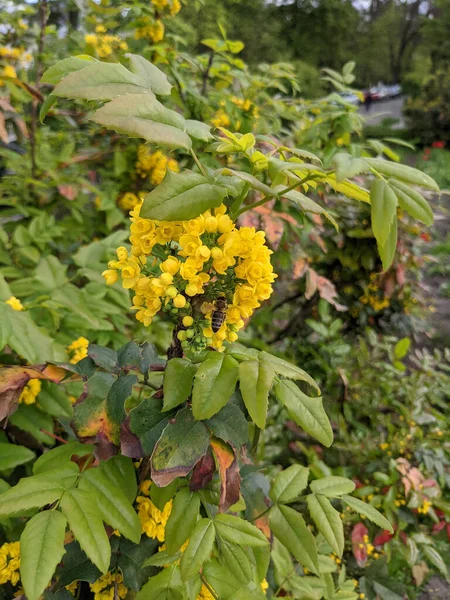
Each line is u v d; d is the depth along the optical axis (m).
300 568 0.34
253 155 0.19
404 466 0.50
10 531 0.27
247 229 0.18
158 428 0.20
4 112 0.46
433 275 1.32
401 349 0.61
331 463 0.56
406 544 0.49
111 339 0.41
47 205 0.53
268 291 0.19
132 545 0.23
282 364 0.19
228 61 0.55
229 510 0.23
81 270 0.38
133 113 0.16
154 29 0.52
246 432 0.20
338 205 0.65
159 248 0.20
